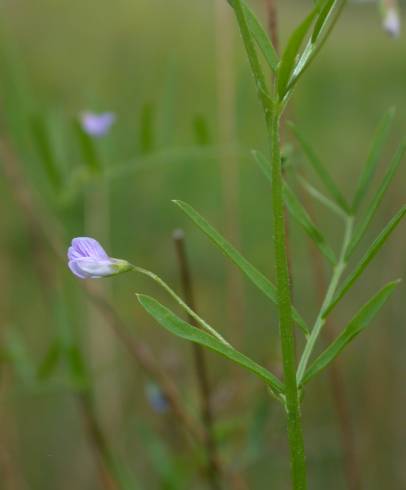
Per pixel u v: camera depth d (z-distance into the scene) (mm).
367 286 434
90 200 338
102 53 534
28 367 289
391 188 445
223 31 338
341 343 185
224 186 348
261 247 443
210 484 294
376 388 386
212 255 450
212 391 353
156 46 541
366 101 501
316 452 375
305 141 218
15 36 537
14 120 316
